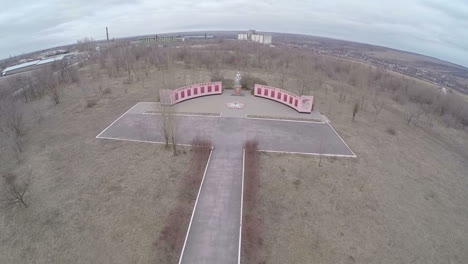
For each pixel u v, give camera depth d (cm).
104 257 1981
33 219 2320
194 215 2336
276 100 5241
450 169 3641
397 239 2297
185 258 1959
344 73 8394
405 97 7200
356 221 2425
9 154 3372
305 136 3834
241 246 2080
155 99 5184
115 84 6322
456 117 6225
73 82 6581
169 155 3216
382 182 2997
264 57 9756
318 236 2239
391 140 4138
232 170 2955
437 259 2181
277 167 3058
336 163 3219
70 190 2644
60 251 2034
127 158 3152
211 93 5481
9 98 4984
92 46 14488
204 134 3731
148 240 2108
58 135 3762
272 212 2445
